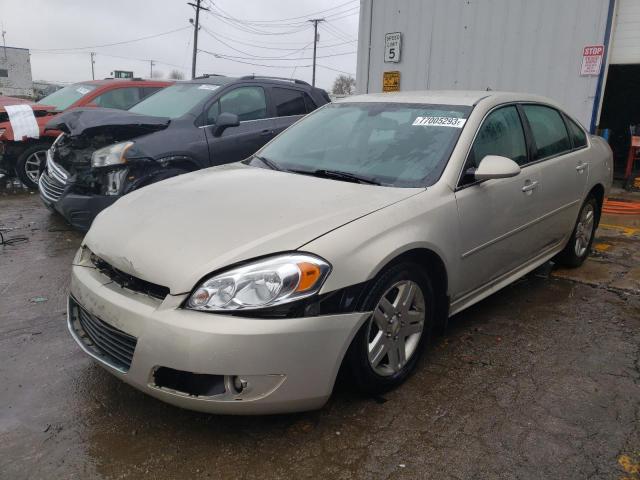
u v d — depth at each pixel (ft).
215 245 8.00
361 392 9.07
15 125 27.02
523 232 12.47
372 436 8.36
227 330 7.25
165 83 32.14
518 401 9.36
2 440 8.22
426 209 9.54
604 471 7.64
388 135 11.63
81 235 19.63
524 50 27.02
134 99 30.94
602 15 24.62
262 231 8.21
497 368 10.48
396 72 31.58
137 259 8.23
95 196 16.75
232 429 8.52
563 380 10.08
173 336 7.39
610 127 43.50
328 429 8.52
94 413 8.93
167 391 7.65
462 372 10.30
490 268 11.54
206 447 8.10
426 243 9.22
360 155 11.39
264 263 7.66
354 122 12.48
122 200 10.64
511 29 27.20
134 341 7.87
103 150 17.10
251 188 10.06
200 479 7.46
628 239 20.29
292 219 8.52
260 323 7.34
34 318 12.55
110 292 8.38
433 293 10.03
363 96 13.75
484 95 12.48
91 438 8.30
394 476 7.52
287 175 10.94
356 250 8.21
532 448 8.11
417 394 9.51
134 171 17.26
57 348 11.12
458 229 10.13
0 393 9.47
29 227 20.74
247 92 21.50
